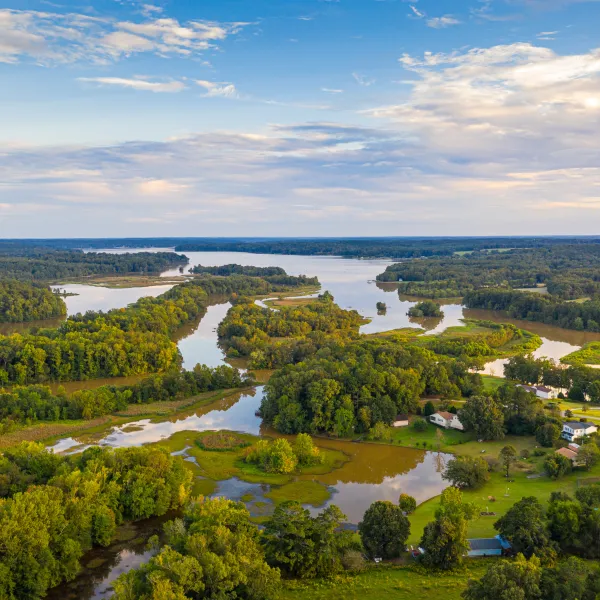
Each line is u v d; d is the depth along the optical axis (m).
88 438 138.88
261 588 72.38
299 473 120.94
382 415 144.50
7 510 79.94
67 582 81.81
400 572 83.19
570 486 109.75
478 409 139.38
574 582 67.62
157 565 71.12
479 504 103.50
